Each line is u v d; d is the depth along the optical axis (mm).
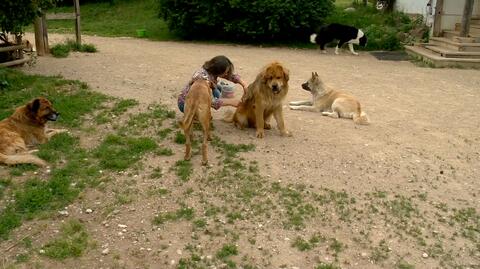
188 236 4406
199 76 6293
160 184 5262
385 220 4762
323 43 16047
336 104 7785
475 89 10602
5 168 5496
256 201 4980
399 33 17438
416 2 18312
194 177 5406
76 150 6016
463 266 4160
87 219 4633
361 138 6777
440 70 13016
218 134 6672
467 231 4660
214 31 18188
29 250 4156
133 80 9719
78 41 13742
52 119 6270
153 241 4328
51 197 4930
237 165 5684
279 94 6410
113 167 5598
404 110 8523
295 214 4781
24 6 9242
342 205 4973
